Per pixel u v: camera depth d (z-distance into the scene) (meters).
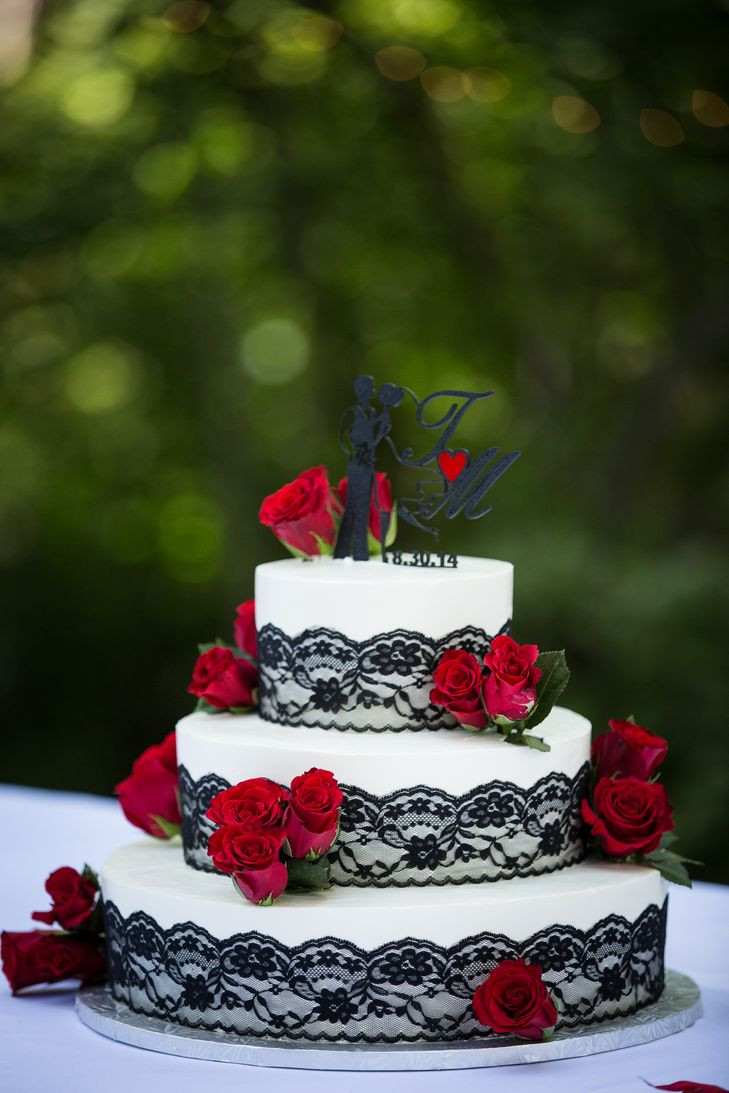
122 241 9.15
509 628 2.82
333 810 2.49
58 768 9.94
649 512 8.56
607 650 7.64
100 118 8.67
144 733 10.16
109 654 10.22
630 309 8.88
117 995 2.74
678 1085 2.32
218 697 2.88
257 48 8.44
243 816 2.49
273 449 9.90
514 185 8.62
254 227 9.08
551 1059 2.46
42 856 3.98
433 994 2.47
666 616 7.57
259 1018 2.50
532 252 8.72
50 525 10.32
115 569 10.32
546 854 2.67
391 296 9.40
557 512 8.36
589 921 2.57
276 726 2.77
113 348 9.83
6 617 10.10
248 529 9.76
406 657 2.68
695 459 8.57
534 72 8.10
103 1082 2.38
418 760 2.54
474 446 9.27
